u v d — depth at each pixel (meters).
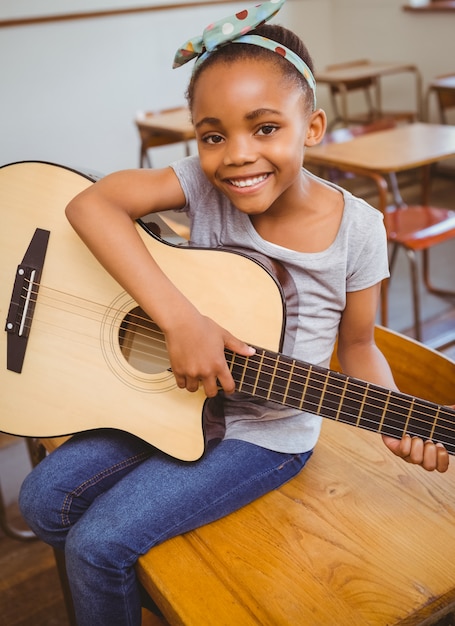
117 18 5.07
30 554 2.03
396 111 5.84
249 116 1.03
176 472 1.16
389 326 3.21
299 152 1.09
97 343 1.25
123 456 1.24
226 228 1.25
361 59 6.02
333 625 0.94
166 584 1.03
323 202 1.20
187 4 5.30
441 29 5.33
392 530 1.10
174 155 5.54
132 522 1.08
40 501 1.18
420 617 0.96
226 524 1.14
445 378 1.34
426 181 3.46
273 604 0.98
